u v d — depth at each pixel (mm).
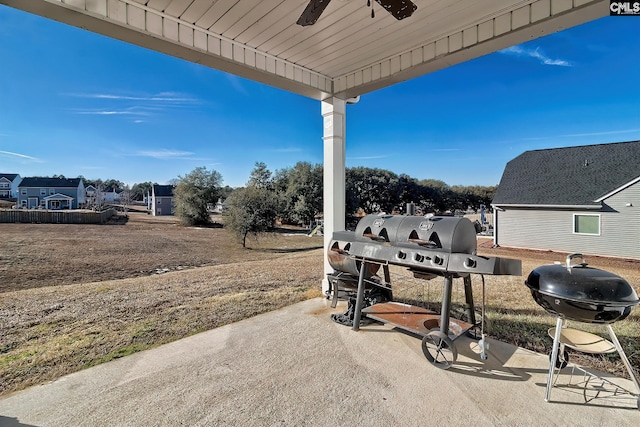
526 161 10375
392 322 3127
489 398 2131
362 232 3453
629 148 8531
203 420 1904
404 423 1874
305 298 4656
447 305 2615
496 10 2533
